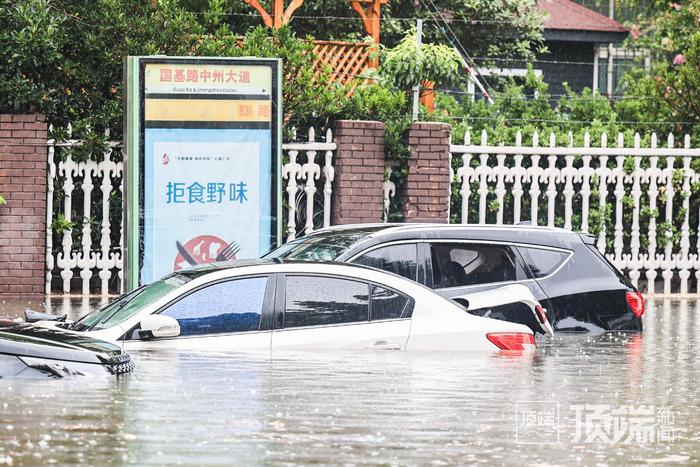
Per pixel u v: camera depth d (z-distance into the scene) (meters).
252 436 16.69
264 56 40.62
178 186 36.06
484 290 27.17
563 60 67.38
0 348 20.05
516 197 42.28
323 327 22.62
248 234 36.50
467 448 16.55
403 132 41.19
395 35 55.28
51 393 19.12
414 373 21.70
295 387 20.14
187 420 17.56
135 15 40.44
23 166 38.56
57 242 40.06
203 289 22.38
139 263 35.94
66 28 40.00
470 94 51.28
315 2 52.50
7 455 15.36
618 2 73.19
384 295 23.09
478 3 57.19
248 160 36.41
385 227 28.28
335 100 41.22
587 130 45.09
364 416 18.25
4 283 38.59
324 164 41.41
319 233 29.39
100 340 21.33
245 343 22.14
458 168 42.22
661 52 61.53
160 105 35.88
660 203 44.59
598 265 28.19
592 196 43.94
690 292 44.97
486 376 21.92
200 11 47.47
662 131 46.41
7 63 38.94
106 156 39.56
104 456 15.38
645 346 27.92
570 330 27.72
